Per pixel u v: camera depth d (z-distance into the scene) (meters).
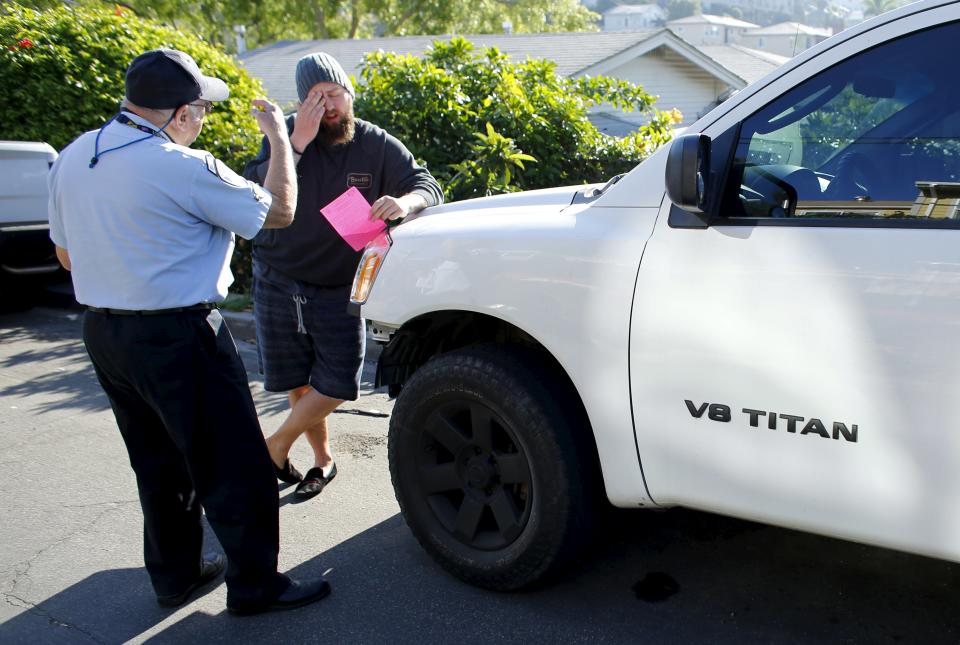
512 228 2.90
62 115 8.70
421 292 3.07
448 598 3.12
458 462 3.12
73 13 9.09
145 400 2.80
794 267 2.36
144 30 9.05
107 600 3.21
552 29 41.03
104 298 2.66
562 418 2.85
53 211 2.81
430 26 35.97
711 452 2.53
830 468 2.35
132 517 3.89
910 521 2.27
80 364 6.44
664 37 18.41
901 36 2.37
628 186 2.73
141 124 2.66
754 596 3.06
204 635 2.96
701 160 2.37
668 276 2.54
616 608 3.01
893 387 2.23
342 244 3.60
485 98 7.52
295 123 3.45
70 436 4.91
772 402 2.40
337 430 4.88
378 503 3.95
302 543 3.58
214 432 2.83
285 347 3.79
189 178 2.62
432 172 7.23
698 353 2.50
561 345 2.75
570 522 2.87
